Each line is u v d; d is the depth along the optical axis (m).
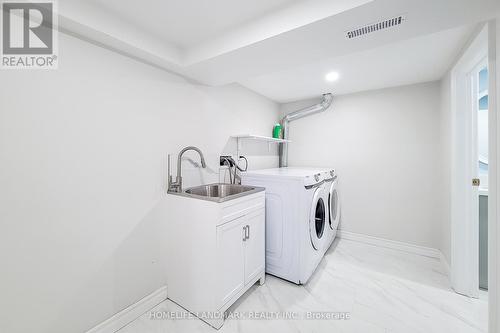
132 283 1.58
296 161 3.45
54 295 1.21
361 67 2.11
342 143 3.05
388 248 2.75
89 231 1.35
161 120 1.76
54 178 1.20
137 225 1.61
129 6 1.24
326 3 1.12
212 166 2.26
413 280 2.05
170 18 1.36
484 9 1.05
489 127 1.17
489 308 1.17
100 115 1.38
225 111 2.44
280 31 1.27
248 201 1.77
